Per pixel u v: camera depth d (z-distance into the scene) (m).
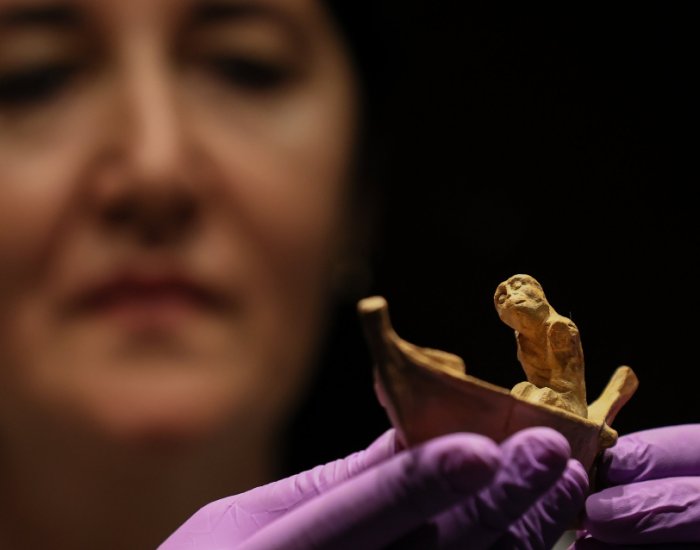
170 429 0.62
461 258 0.81
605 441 0.48
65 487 0.65
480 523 0.46
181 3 0.62
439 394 0.45
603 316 0.79
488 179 0.81
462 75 0.81
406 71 0.74
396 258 0.81
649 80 0.79
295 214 0.64
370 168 0.72
